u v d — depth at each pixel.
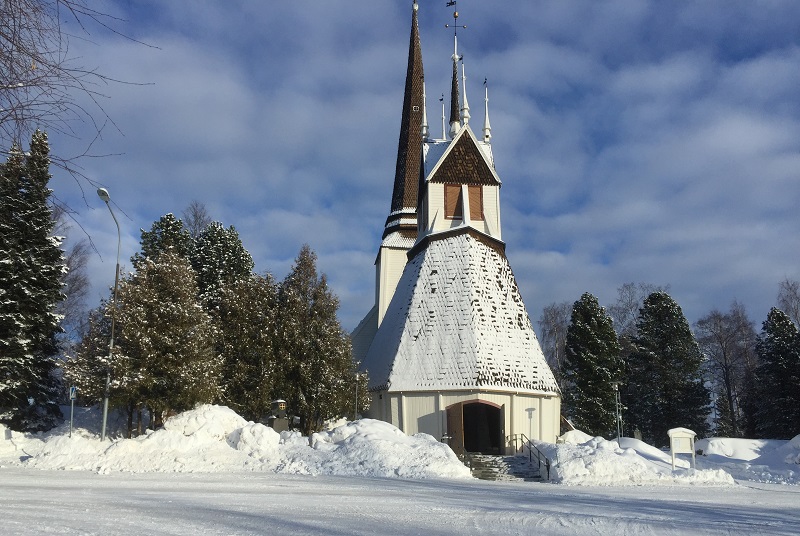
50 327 35.06
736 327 73.94
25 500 13.28
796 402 56.03
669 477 25.83
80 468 23.27
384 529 10.67
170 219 55.84
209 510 12.34
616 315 75.19
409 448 27.30
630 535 11.08
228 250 56.62
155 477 20.38
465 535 10.40
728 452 44.19
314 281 38.91
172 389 31.70
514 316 41.78
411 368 39.00
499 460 33.22
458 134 46.59
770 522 13.30
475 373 37.34
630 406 63.16
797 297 64.69
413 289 43.09
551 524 12.07
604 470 26.31
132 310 31.20
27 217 33.12
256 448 27.25
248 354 37.06
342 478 22.41
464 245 43.19
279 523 10.91
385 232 61.50
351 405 37.75
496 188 45.97
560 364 72.06
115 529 9.72
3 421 34.34
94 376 31.56
